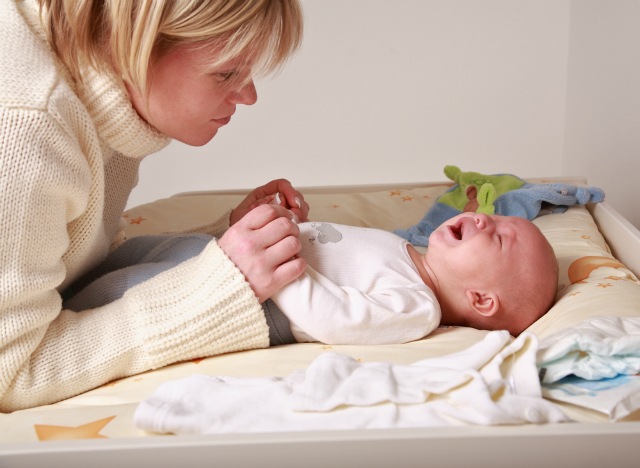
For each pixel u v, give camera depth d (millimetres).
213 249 990
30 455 638
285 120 2666
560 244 1354
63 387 933
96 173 966
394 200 1762
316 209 1706
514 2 2584
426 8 2590
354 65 2627
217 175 2711
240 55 944
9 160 853
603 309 1013
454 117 2666
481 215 1184
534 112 2654
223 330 976
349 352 981
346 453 643
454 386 714
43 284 905
